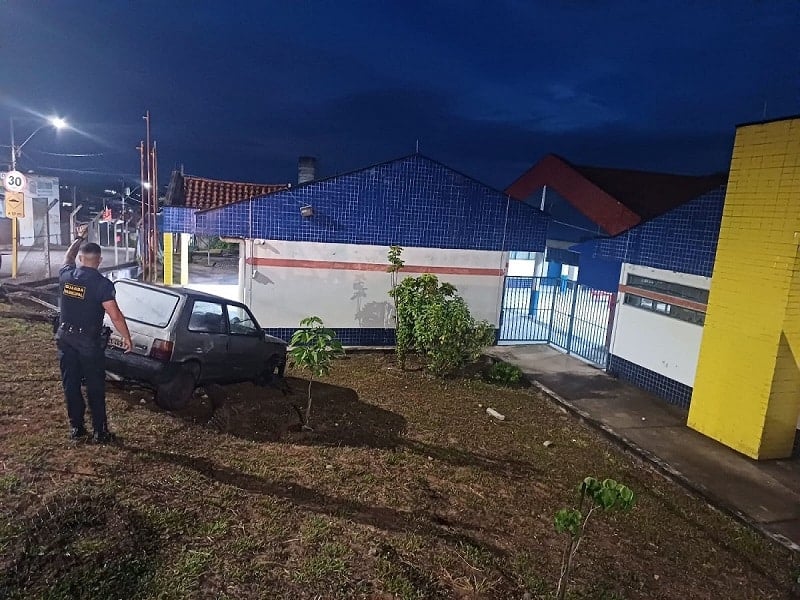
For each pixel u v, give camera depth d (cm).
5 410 630
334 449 679
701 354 912
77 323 544
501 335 1459
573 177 1702
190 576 381
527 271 1636
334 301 1295
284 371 1026
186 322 721
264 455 625
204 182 2128
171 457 573
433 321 1071
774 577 540
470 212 1345
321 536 458
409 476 630
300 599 377
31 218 3362
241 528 454
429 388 1031
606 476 724
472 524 539
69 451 542
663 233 1084
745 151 831
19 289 1478
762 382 809
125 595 355
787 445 829
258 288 1242
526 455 757
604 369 1258
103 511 439
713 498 690
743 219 838
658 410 1012
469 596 414
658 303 1108
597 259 1300
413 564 439
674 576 511
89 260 549
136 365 690
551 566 484
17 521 410
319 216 1249
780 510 678
